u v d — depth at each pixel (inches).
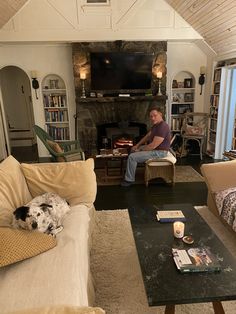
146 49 181.6
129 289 67.3
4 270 50.4
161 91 190.5
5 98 243.9
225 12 129.0
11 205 71.1
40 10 163.9
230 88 176.9
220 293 48.0
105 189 137.0
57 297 43.7
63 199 77.8
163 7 167.2
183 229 66.1
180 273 53.2
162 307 61.5
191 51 193.8
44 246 54.8
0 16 149.6
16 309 41.4
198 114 195.3
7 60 187.5
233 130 182.9
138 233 68.1
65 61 189.9
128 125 199.2
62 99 198.7
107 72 183.6
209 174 99.1
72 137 205.0
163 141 137.0
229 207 85.8
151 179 146.2
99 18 167.9
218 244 62.9
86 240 65.5
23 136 253.0
